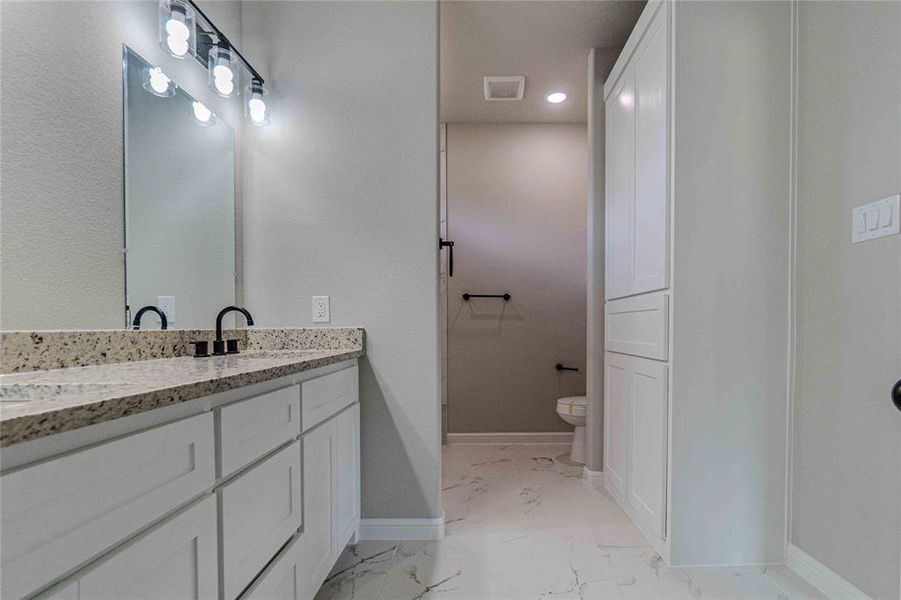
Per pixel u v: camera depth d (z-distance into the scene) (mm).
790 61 1649
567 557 1702
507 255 3445
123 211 1296
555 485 2490
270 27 1903
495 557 1707
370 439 1870
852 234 1382
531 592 1483
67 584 550
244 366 1141
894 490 1240
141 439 670
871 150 1318
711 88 1640
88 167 1178
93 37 1192
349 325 1880
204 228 1678
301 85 1896
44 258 1061
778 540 1642
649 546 1782
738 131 1643
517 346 3424
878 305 1289
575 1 2111
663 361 1694
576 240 3445
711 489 1632
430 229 1875
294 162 1896
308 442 1292
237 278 1882
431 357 1867
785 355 1640
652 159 1812
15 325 997
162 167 1459
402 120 1884
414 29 1890
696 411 1632
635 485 1970
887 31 1269
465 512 2123
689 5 1640
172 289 1507
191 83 1615
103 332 1191
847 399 1394
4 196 973
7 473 491
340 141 1890
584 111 3252
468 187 3447
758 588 1495
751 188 1645
